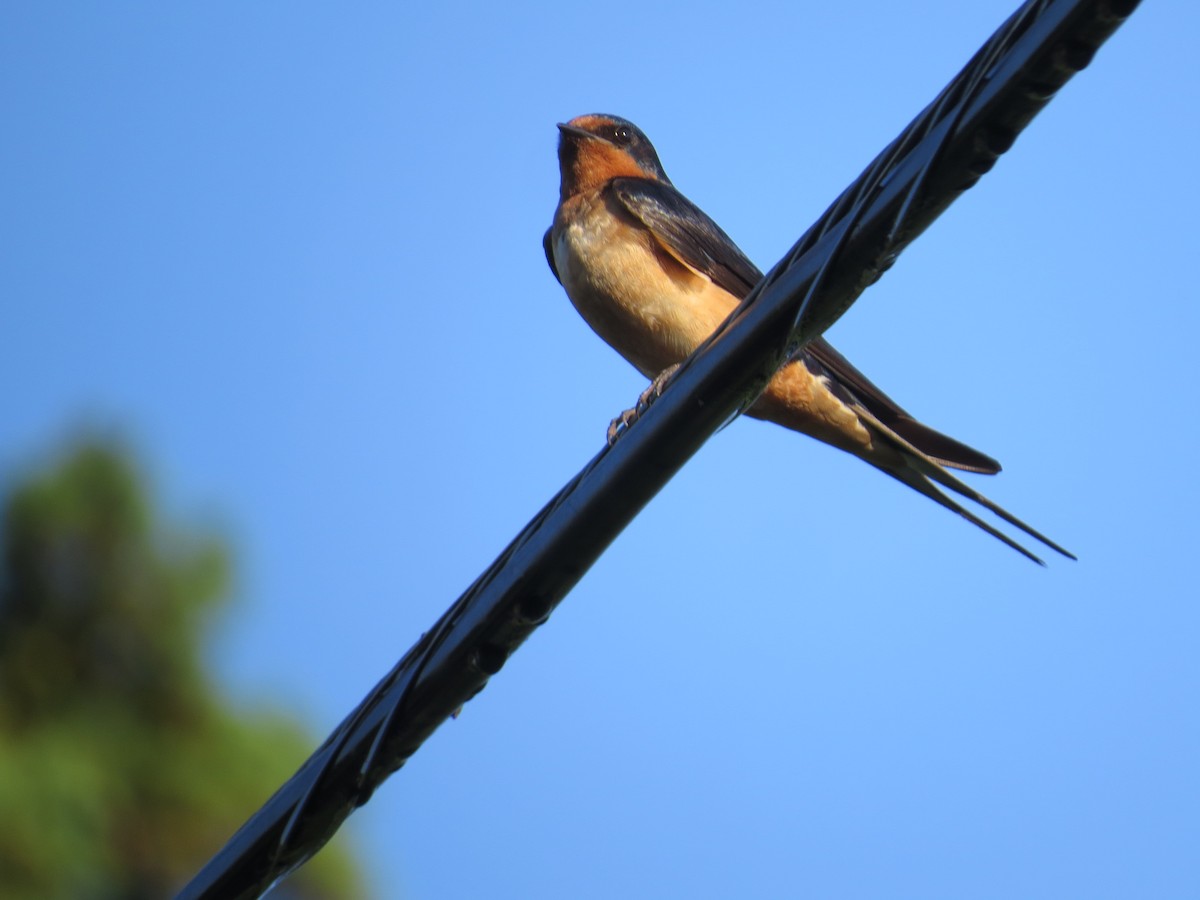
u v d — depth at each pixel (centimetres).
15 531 1266
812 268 631
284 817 696
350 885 1247
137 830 1214
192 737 1250
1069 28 536
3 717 1216
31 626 1251
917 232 608
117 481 1284
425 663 682
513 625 678
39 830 1164
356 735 689
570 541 673
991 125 568
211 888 709
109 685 1253
